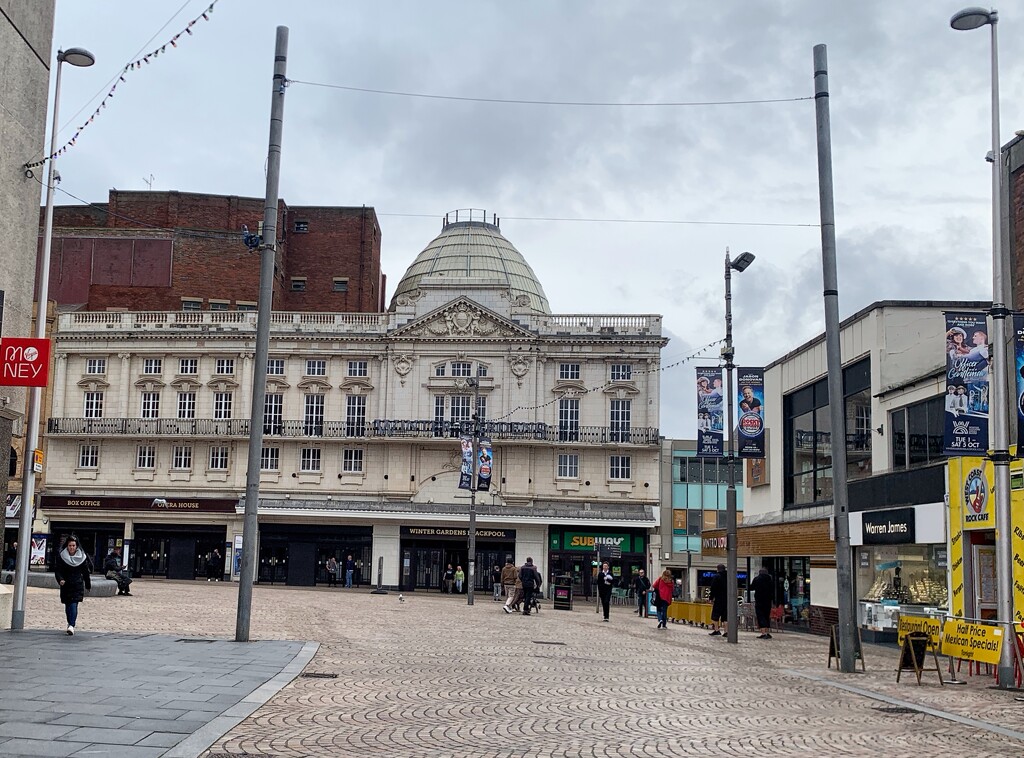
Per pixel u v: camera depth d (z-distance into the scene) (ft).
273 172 71.26
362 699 44.70
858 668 67.05
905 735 40.70
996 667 60.70
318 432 225.56
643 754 35.01
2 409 67.92
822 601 106.83
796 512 116.88
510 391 222.28
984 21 61.31
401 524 218.38
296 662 55.67
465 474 161.79
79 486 228.02
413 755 33.50
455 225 260.83
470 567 157.28
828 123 68.69
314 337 225.76
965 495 77.41
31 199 72.23
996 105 60.95
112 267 249.96
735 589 87.86
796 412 120.47
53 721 35.63
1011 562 57.98
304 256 267.59
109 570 126.82
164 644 61.67
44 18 73.41
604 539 219.61
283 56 71.87
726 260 93.25
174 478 226.79
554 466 223.10
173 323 230.68
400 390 223.92
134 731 34.60
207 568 223.51
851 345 104.01
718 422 92.32
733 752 35.96
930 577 85.10
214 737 34.27
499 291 225.56
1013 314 60.64
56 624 74.79
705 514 243.19
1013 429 72.02
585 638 86.28
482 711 43.04
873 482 96.37
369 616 103.09
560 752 34.83
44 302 75.15
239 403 227.40
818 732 40.81
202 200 256.32
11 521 217.36
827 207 68.08
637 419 222.48
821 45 69.31
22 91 70.64
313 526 221.25
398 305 228.02
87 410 229.66
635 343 222.69
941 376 84.69
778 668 65.82
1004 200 77.41
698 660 69.51
